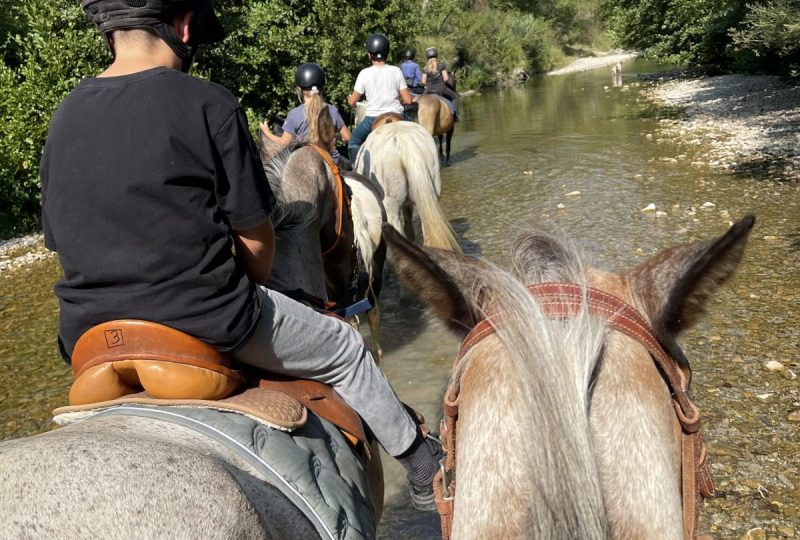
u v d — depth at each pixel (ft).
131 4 6.40
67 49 40.96
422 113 45.11
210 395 6.32
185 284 6.15
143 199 6.01
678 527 5.04
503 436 5.21
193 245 6.16
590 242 27.99
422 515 13.52
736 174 37.60
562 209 33.40
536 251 6.62
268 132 14.34
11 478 4.52
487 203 36.42
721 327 19.63
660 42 92.12
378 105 30.73
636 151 47.47
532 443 4.92
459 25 133.90
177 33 6.67
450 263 6.44
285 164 12.12
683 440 5.84
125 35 6.50
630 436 5.24
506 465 5.10
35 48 43.09
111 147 6.06
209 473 4.96
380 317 22.90
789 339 18.60
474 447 5.31
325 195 14.07
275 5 49.70
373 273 20.01
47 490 4.49
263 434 6.31
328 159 14.84
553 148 52.11
